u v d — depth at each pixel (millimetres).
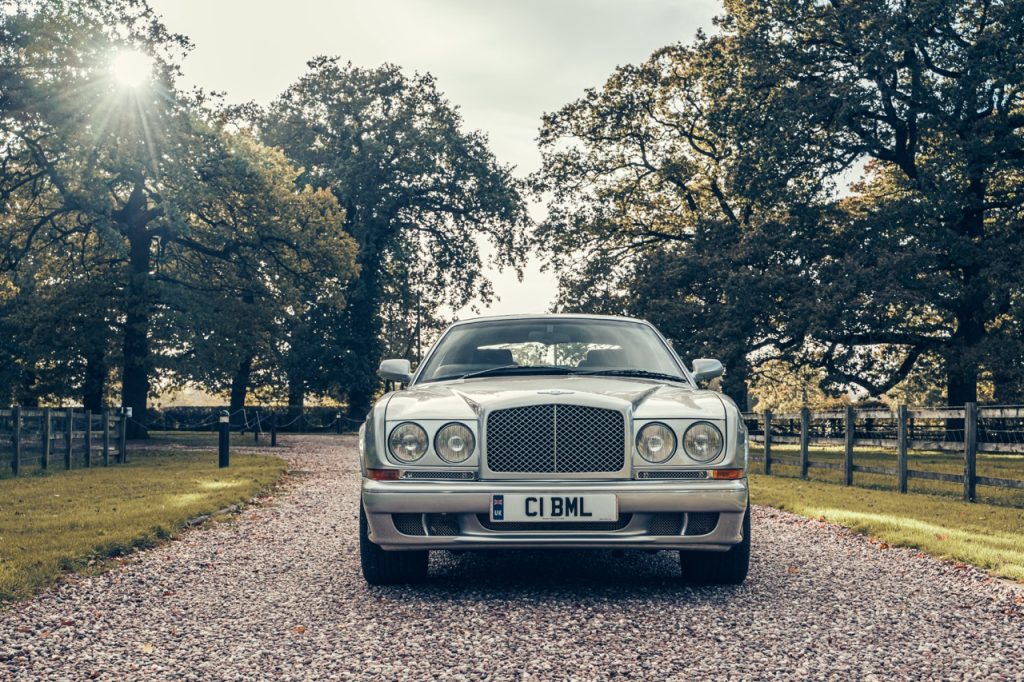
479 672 4031
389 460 5586
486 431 5520
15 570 6172
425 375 6730
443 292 52781
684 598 5555
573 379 6234
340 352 49344
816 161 31625
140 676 4004
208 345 33281
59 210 31438
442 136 49562
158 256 36219
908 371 34281
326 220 37938
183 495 12141
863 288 28953
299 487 14328
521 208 50156
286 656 4316
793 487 14070
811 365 32750
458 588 5902
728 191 36312
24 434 16672
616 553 7477
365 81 49719
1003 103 31484
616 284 36375
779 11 31828
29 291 34906
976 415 11875
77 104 26875
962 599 5512
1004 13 27781
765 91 32000
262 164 37125
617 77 39156
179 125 29609
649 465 5504
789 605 5352
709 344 30500
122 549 7430
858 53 30203
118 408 20750
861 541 7961
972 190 31562
